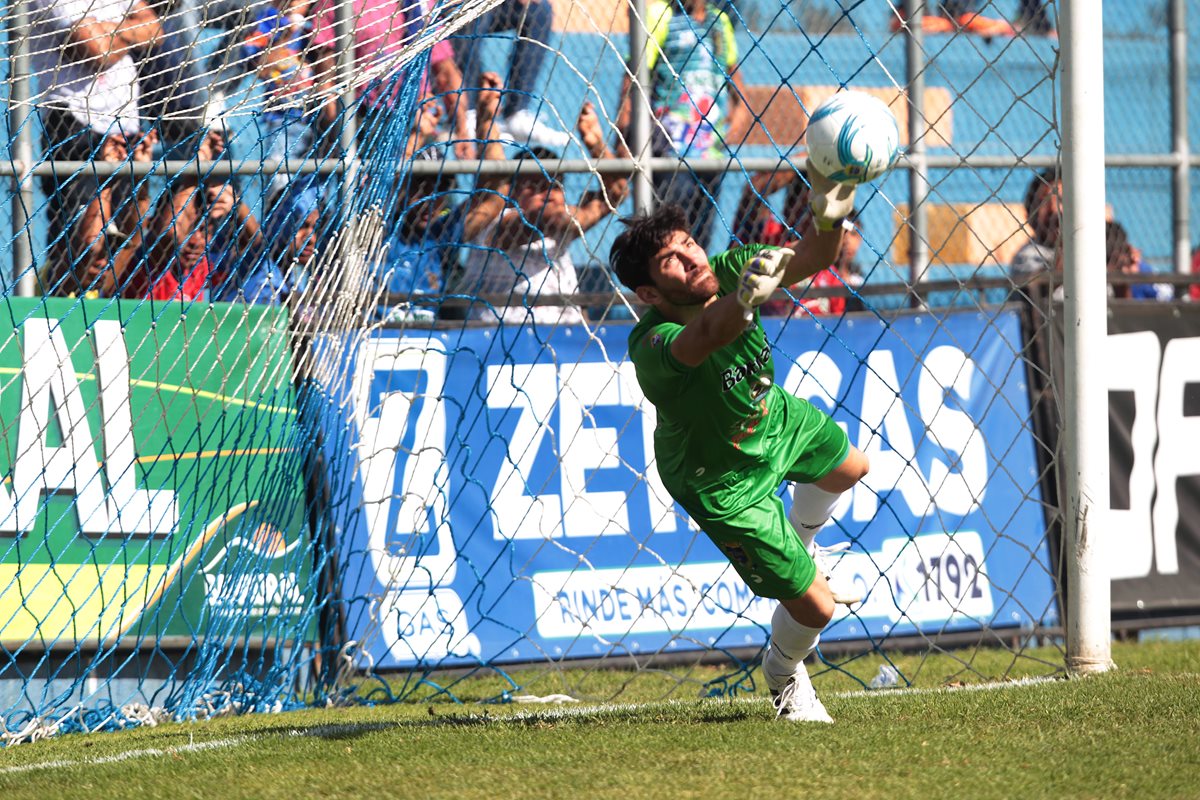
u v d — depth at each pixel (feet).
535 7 76.13
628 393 71.46
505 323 71.46
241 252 69.41
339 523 67.00
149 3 63.41
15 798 37.42
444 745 41.50
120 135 66.18
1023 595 73.15
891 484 72.43
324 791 35.65
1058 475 59.36
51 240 66.39
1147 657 68.80
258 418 63.67
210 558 62.80
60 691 59.47
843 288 72.79
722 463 40.91
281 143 68.44
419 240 75.05
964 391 73.97
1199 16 91.81
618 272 40.14
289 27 60.75
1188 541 78.33
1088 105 57.88
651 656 67.36
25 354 60.75
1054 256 61.62
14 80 57.31
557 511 69.87
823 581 42.16
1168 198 89.10
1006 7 87.97
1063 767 35.94
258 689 61.36
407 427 69.10
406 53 59.36
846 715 45.47
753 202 78.28
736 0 81.41
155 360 62.90
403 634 65.10
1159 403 78.74
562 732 43.34
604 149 70.23
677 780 35.09
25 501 59.88
